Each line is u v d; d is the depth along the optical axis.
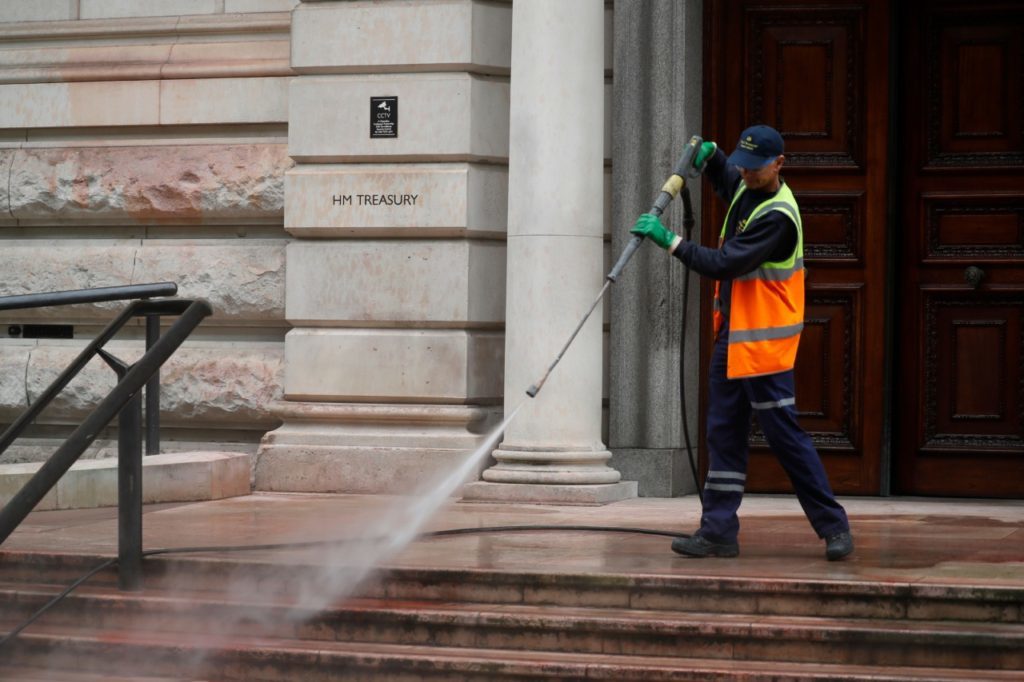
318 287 19.92
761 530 15.37
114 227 21.62
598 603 11.93
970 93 19.41
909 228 19.61
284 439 19.84
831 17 19.66
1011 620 11.08
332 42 19.86
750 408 13.23
